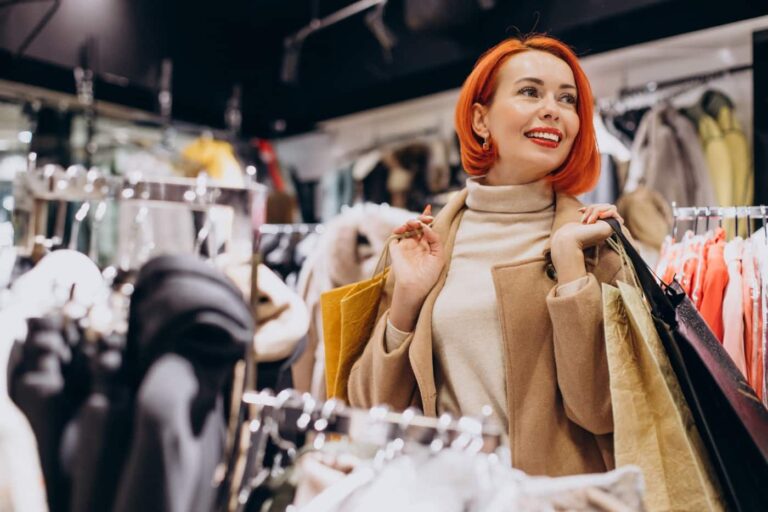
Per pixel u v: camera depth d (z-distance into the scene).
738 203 2.36
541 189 1.37
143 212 1.15
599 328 1.13
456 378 1.31
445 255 1.40
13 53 2.82
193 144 3.37
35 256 1.03
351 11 3.16
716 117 2.44
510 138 1.35
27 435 0.68
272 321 1.32
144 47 3.30
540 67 1.35
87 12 3.07
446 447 0.75
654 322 1.13
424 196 3.23
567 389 1.15
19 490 0.66
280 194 3.04
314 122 3.75
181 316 0.70
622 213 2.42
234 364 0.75
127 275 0.94
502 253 1.35
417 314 1.37
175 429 0.67
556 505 0.73
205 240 1.25
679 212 1.63
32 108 3.03
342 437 0.88
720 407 1.07
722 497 1.07
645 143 2.50
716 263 1.46
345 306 1.42
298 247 2.82
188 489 0.67
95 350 0.74
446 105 3.37
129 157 3.18
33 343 0.73
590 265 1.23
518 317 1.22
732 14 2.21
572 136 1.35
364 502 0.73
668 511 1.00
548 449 1.19
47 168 0.97
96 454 0.70
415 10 2.64
